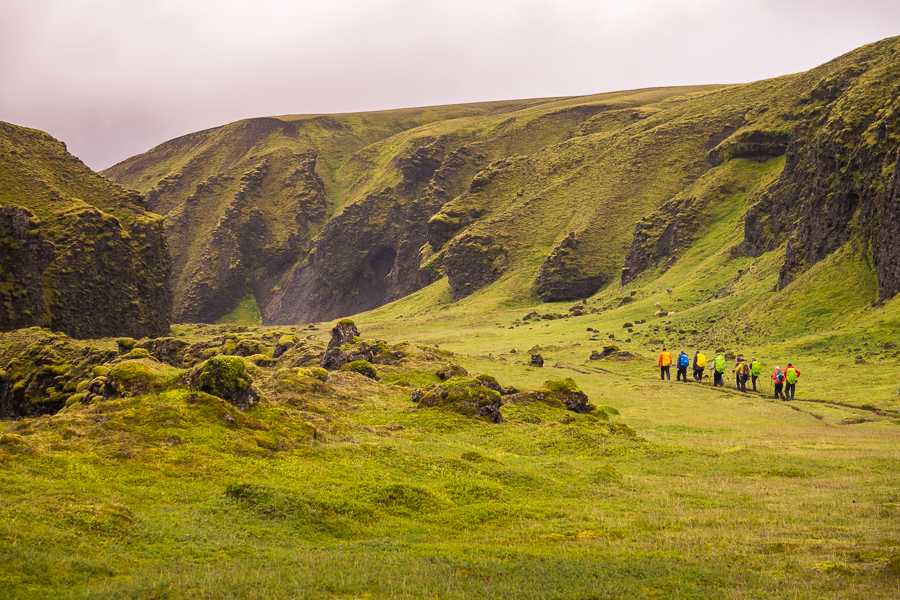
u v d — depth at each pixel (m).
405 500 17.52
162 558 12.89
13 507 13.78
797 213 120.94
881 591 10.47
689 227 164.75
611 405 48.03
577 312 147.62
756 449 26.91
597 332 110.00
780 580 11.36
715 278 129.62
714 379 59.28
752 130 177.25
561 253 189.12
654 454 25.95
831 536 13.95
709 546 13.77
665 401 49.94
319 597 10.72
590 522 16.44
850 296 77.31
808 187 107.25
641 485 20.81
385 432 27.52
